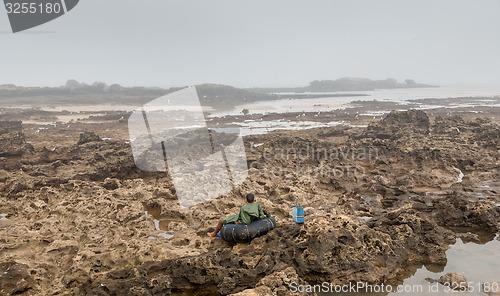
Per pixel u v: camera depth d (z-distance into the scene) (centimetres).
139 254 942
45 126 4575
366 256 936
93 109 7681
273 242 974
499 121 3950
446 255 1031
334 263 905
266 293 747
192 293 873
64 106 8512
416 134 2520
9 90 10769
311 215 1170
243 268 895
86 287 852
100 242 1038
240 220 1002
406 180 1634
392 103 8056
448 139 2298
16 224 1182
